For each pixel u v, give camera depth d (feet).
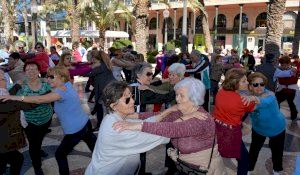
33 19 58.08
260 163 17.51
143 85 14.25
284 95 25.71
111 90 8.49
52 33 119.44
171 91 14.05
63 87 12.61
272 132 13.89
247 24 120.26
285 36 107.14
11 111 11.22
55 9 124.36
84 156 18.11
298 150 19.60
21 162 12.54
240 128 11.70
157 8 128.47
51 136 21.76
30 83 14.21
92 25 128.67
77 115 12.94
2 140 11.59
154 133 8.14
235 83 11.59
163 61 32.81
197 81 8.81
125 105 8.52
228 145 11.48
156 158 17.83
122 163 8.20
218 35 126.11
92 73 21.11
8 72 23.35
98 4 92.63
